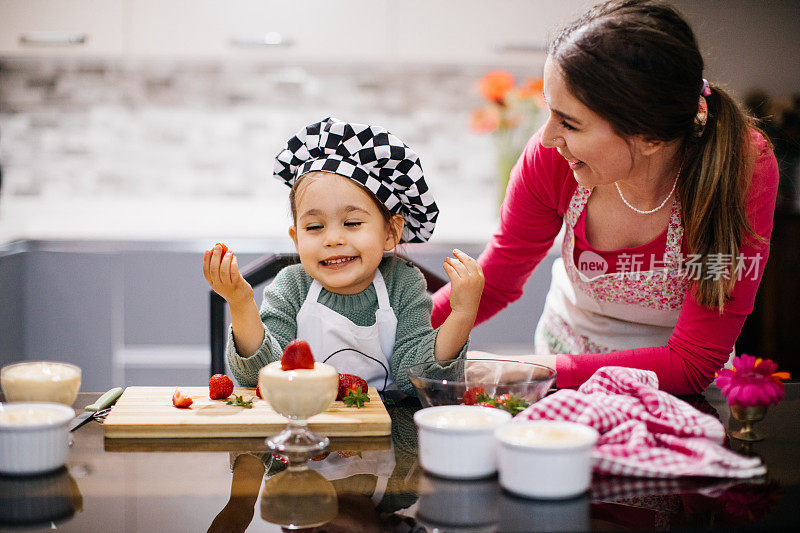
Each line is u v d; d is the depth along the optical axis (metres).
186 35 3.27
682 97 1.06
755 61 3.25
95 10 3.24
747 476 0.88
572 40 1.05
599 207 1.39
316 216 1.22
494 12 3.33
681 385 1.25
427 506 0.81
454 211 3.71
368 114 3.76
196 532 0.75
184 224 3.43
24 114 3.64
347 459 0.95
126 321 3.21
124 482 0.87
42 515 0.78
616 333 1.56
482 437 0.87
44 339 3.18
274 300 1.31
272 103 3.73
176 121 3.71
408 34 3.33
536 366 1.11
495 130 3.43
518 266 1.53
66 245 3.16
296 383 0.92
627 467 0.87
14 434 0.87
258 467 0.92
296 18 3.29
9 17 3.22
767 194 1.24
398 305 1.31
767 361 1.02
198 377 3.24
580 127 1.07
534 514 0.79
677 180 1.30
